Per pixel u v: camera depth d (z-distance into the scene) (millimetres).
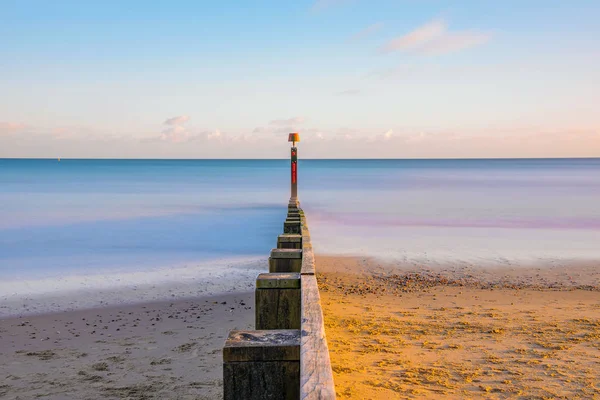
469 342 6363
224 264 14281
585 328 7109
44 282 12141
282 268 4660
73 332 8281
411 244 17203
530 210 27984
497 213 26656
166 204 32406
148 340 7828
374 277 12141
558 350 6008
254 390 2148
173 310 9625
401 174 91250
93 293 11008
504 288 10867
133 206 31172
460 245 16984
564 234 19438
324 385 1795
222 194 40938
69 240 18766
